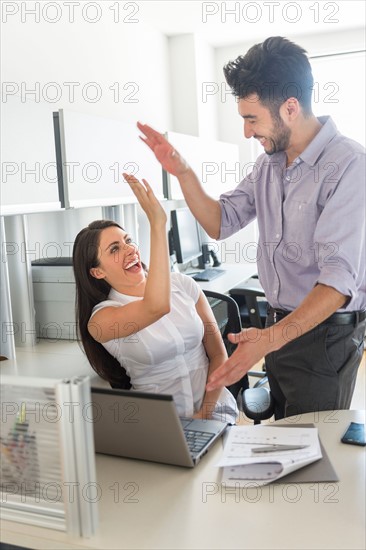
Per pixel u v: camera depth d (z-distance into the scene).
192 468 1.25
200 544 0.97
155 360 1.74
